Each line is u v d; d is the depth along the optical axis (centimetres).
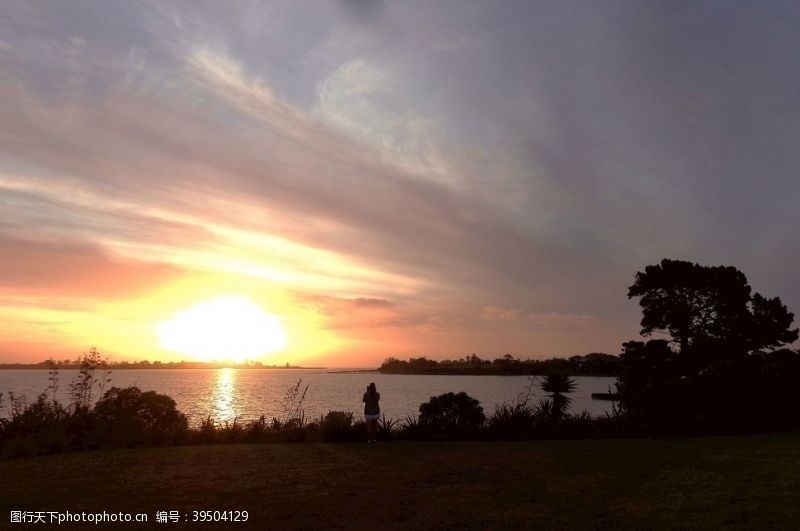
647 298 3216
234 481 1142
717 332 3014
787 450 1547
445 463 1359
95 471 1252
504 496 995
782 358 2672
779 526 782
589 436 2022
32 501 980
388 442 1830
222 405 4641
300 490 1056
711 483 1080
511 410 2198
